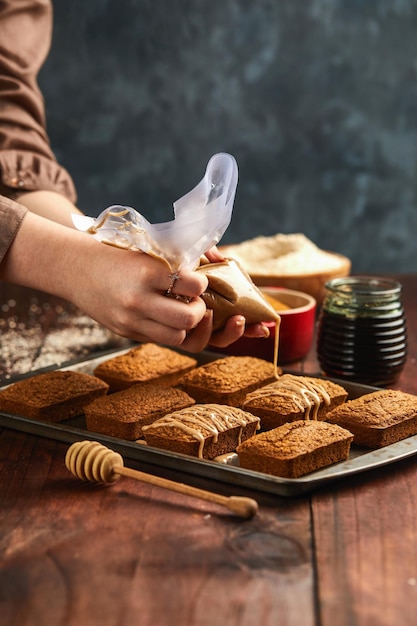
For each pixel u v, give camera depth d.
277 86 3.51
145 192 3.61
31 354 1.64
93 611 0.82
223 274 1.29
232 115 3.54
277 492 1.04
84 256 1.18
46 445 1.21
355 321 1.47
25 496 1.06
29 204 1.59
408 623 0.80
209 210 1.13
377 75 3.49
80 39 3.45
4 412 1.28
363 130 3.54
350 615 0.81
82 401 1.35
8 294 2.05
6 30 1.78
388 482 1.10
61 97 3.51
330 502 1.04
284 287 1.87
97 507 1.03
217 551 0.92
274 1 3.42
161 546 0.93
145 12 3.43
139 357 1.50
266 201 3.63
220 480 1.08
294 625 0.79
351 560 0.90
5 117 1.72
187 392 1.42
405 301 2.02
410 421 1.23
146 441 1.20
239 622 0.80
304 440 1.12
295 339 1.61
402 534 0.96
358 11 3.43
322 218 3.63
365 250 3.66
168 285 1.15
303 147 3.57
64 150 3.56
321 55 3.47
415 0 3.40
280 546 0.93
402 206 3.61
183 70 3.49
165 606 0.82
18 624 0.80
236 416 1.22
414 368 1.58
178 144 3.57
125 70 3.49
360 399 1.28
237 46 3.47
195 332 1.29
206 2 3.42
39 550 0.93
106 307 1.18
